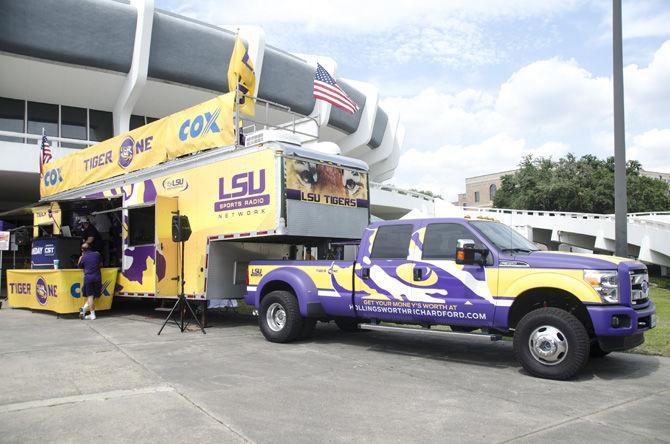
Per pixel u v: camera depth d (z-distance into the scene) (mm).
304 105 29156
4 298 17219
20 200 30953
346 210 10344
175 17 23375
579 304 6664
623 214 9094
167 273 10805
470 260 6977
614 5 9219
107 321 11734
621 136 9133
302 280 8867
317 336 9898
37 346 8477
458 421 4879
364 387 6078
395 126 44219
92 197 13797
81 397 5496
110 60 22156
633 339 6410
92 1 21094
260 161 9461
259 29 25344
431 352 8336
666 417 5027
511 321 6996
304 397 5629
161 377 6430
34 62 21062
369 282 8156
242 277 10859
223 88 25422
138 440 4305
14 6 19766
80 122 24984
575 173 54875
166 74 23797
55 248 13484
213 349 8359
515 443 4340
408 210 33031
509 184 67625
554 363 6422
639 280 6590
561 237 39031
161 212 10812
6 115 23281
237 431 4543
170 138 11445
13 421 4738
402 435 4508
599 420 4930
